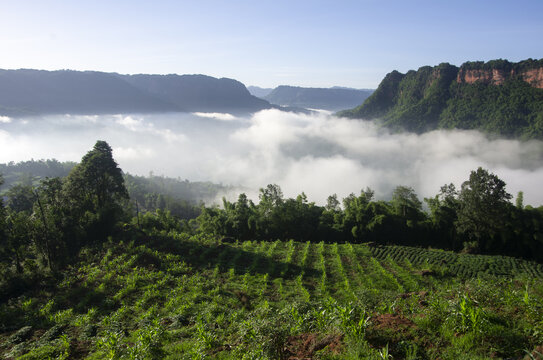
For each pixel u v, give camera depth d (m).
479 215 47.25
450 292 13.02
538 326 8.16
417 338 8.63
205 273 34.56
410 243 54.47
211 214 65.38
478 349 7.71
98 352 15.98
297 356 9.39
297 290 30.11
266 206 58.47
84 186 43.06
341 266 37.25
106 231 42.84
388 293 15.62
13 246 33.34
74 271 33.72
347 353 8.38
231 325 18.06
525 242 46.78
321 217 60.12
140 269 33.34
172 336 17.03
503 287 12.55
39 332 21.45
